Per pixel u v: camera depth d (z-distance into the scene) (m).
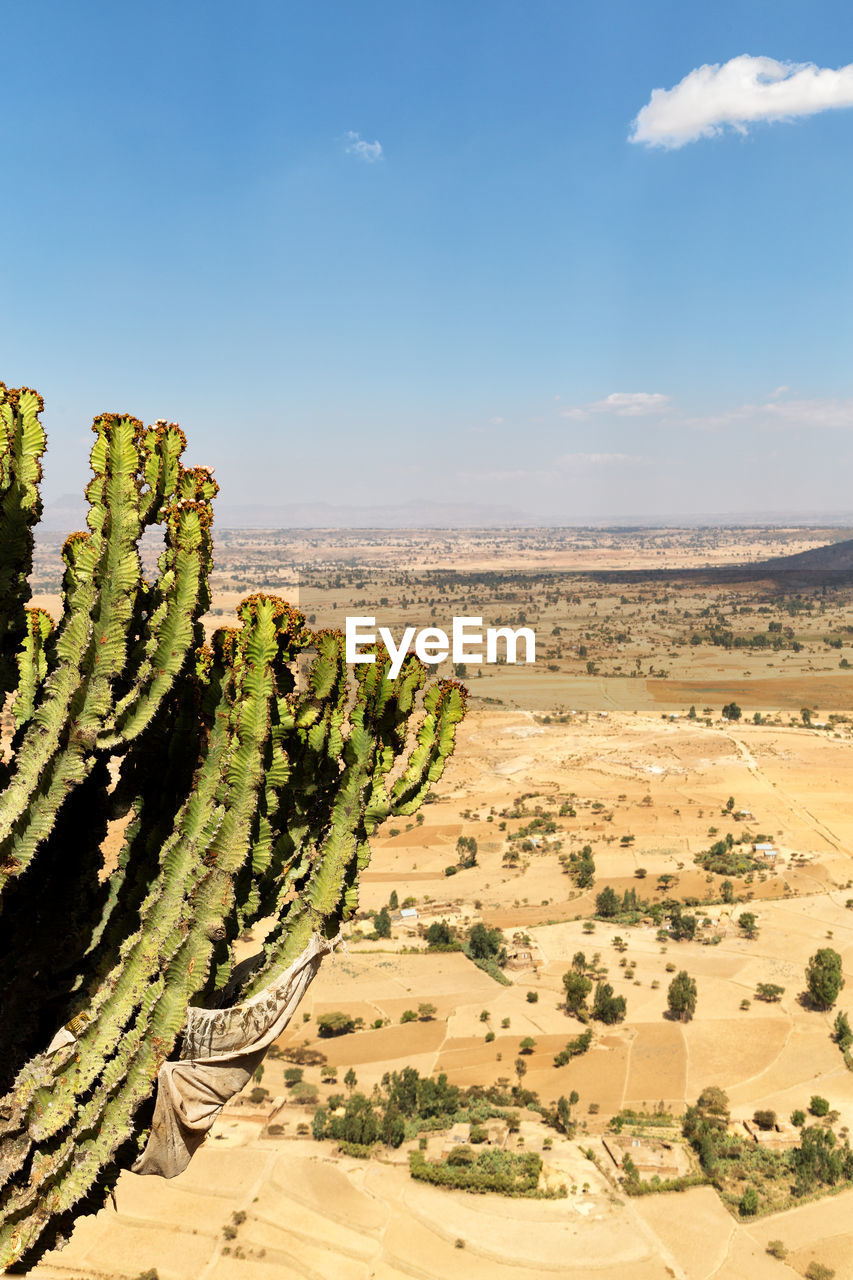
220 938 6.83
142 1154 6.85
